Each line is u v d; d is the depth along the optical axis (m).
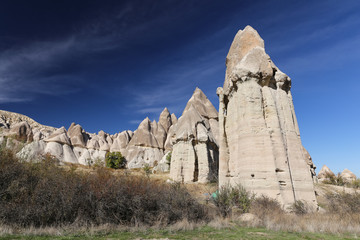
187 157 46.62
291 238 8.16
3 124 105.81
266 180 16.73
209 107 72.38
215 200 14.01
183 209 11.52
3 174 9.35
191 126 50.34
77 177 10.70
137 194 10.68
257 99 19.23
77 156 76.50
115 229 8.94
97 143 88.44
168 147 86.56
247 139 18.16
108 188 10.11
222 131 23.02
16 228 8.02
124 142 96.50
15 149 11.66
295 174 17.91
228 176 21.33
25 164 10.98
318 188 31.73
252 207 13.74
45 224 8.77
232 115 21.34
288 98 21.31
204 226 10.67
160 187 12.59
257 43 22.50
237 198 14.20
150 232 8.77
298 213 14.69
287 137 19.11
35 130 88.25
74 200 9.35
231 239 7.77
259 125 18.38
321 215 13.56
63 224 8.80
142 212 10.27
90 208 9.53
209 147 49.62
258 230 9.73
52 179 10.40
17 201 8.91
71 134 89.56
